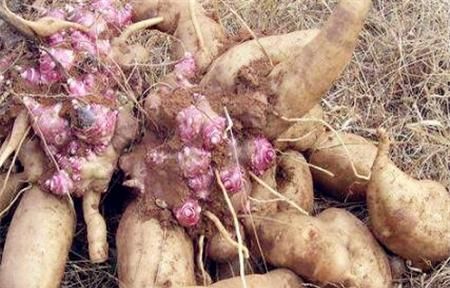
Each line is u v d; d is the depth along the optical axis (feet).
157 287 2.19
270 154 2.35
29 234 2.25
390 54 3.21
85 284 2.55
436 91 3.14
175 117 2.27
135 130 2.38
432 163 2.90
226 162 2.30
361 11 2.14
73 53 2.34
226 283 2.24
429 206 2.44
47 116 2.29
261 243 2.40
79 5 2.49
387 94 3.13
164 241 2.27
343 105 3.00
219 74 2.39
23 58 2.37
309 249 2.32
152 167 2.31
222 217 2.38
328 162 2.68
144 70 2.60
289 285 2.33
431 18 3.31
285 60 2.41
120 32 2.56
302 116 2.36
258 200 2.40
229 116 2.31
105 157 2.34
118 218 2.58
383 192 2.40
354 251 2.42
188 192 2.30
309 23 3.35
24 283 2.18
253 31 2.68
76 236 2.55
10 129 2.38
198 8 2.72
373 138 2.98
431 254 2.49
